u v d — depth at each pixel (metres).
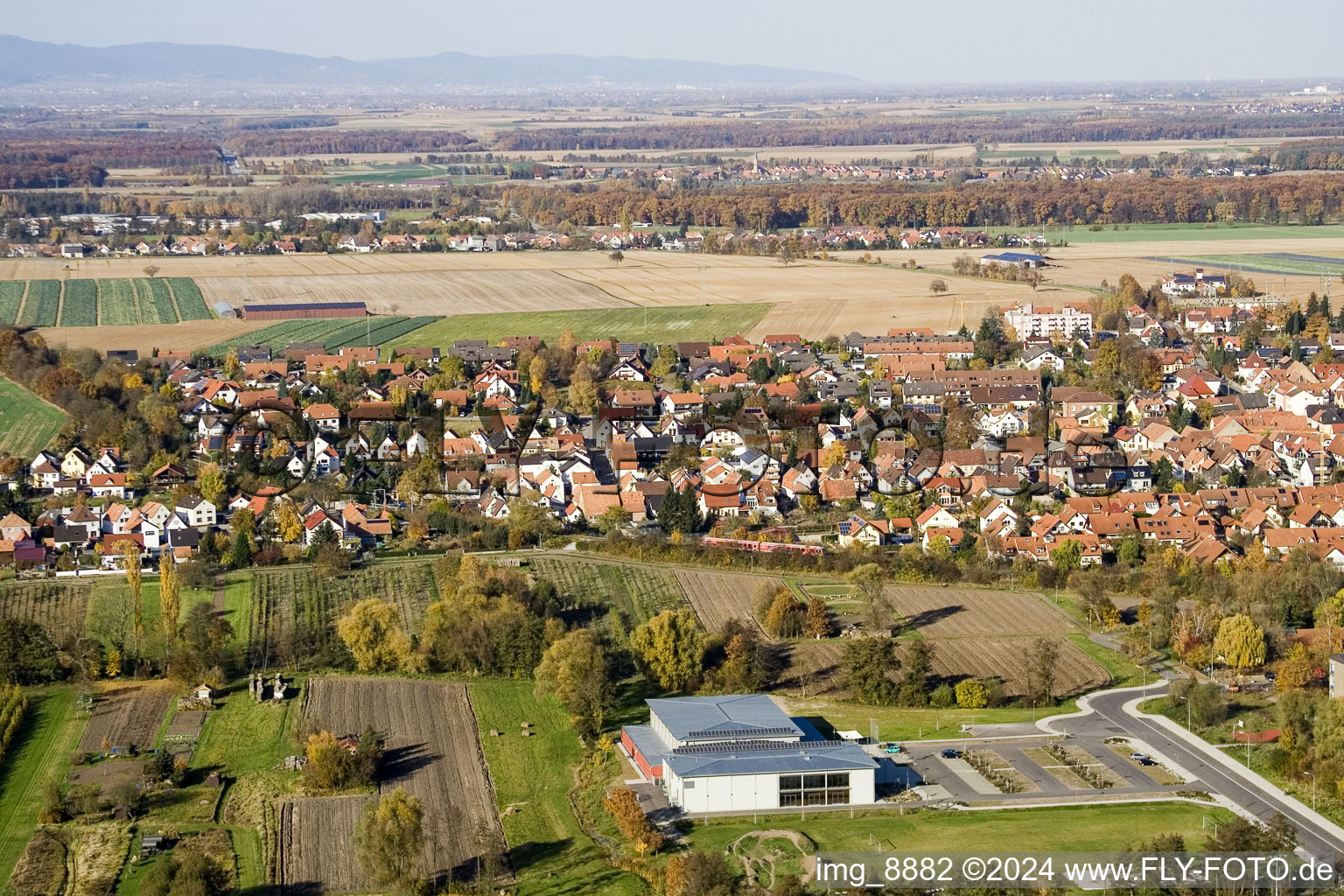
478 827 178.25
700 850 168.88
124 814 182.88
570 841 174.75
